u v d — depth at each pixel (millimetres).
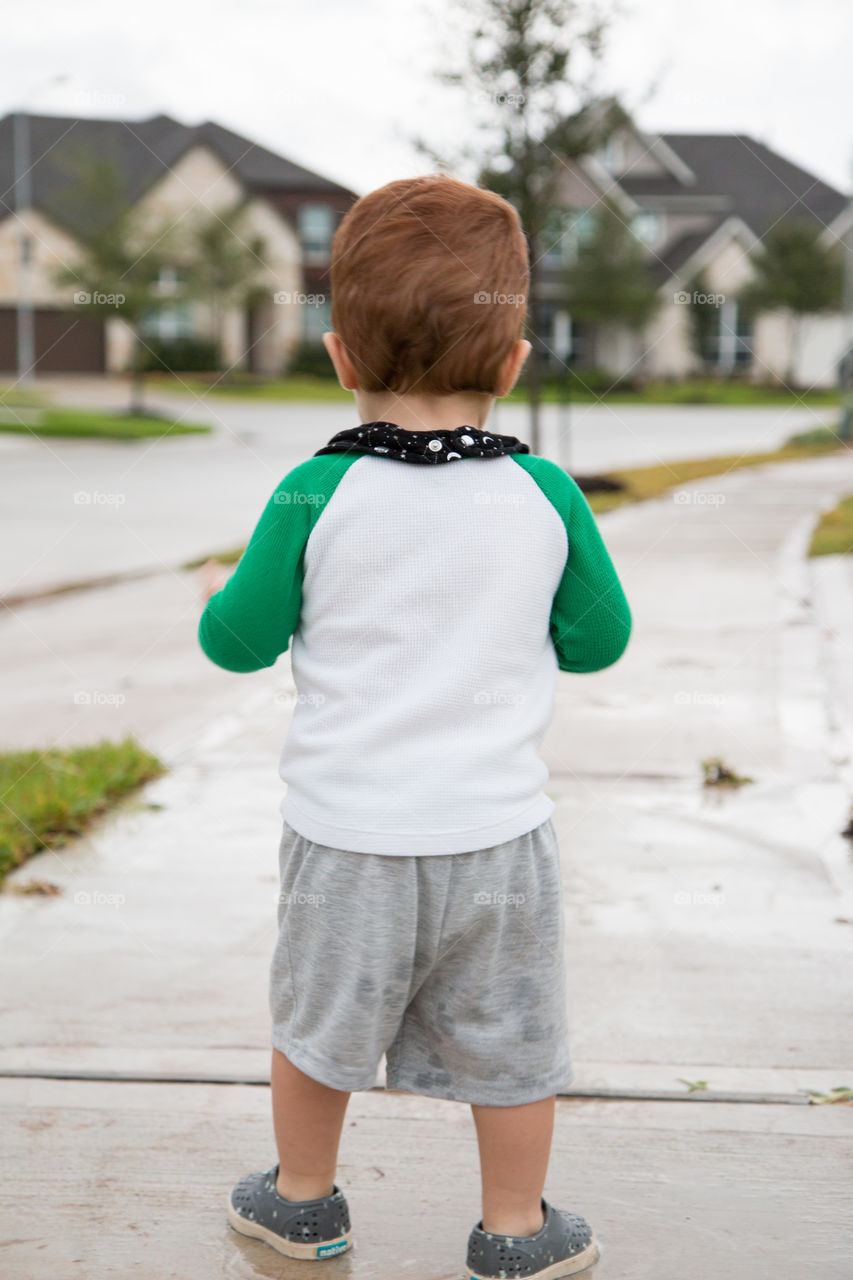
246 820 3490
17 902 2914
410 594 1508
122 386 31656
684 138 36062
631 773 3900
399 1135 1990
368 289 1547
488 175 9031
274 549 1552
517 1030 1556
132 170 32031
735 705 4719
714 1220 1761
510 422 21453
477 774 1500
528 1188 1599
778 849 3234
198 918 2816
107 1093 2090
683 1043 2252
